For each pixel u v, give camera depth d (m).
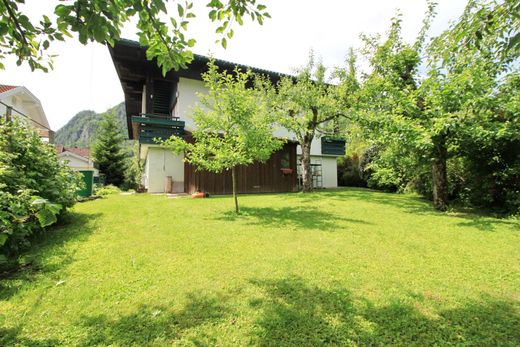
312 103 10.17
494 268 2.83
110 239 3.79
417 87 7.26
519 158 5.79
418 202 7.91
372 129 7.30
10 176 3.12
